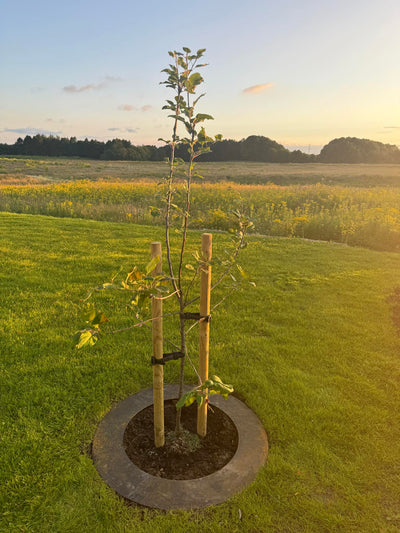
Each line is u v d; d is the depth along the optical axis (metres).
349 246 8.56
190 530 1.85
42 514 1.91
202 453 2.35
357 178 37.50
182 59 1.95
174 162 2.16
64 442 2.40
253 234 9.91
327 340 3.86
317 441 2.45
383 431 2.54
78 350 3.52
